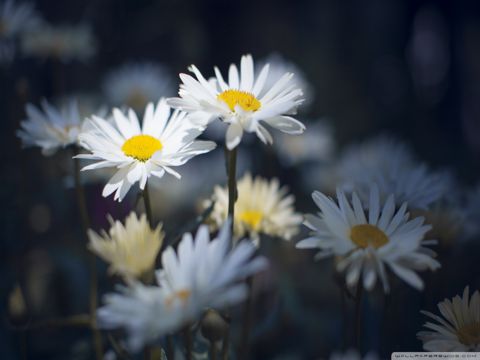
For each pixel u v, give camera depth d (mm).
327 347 617
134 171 425
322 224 403
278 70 926
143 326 353
